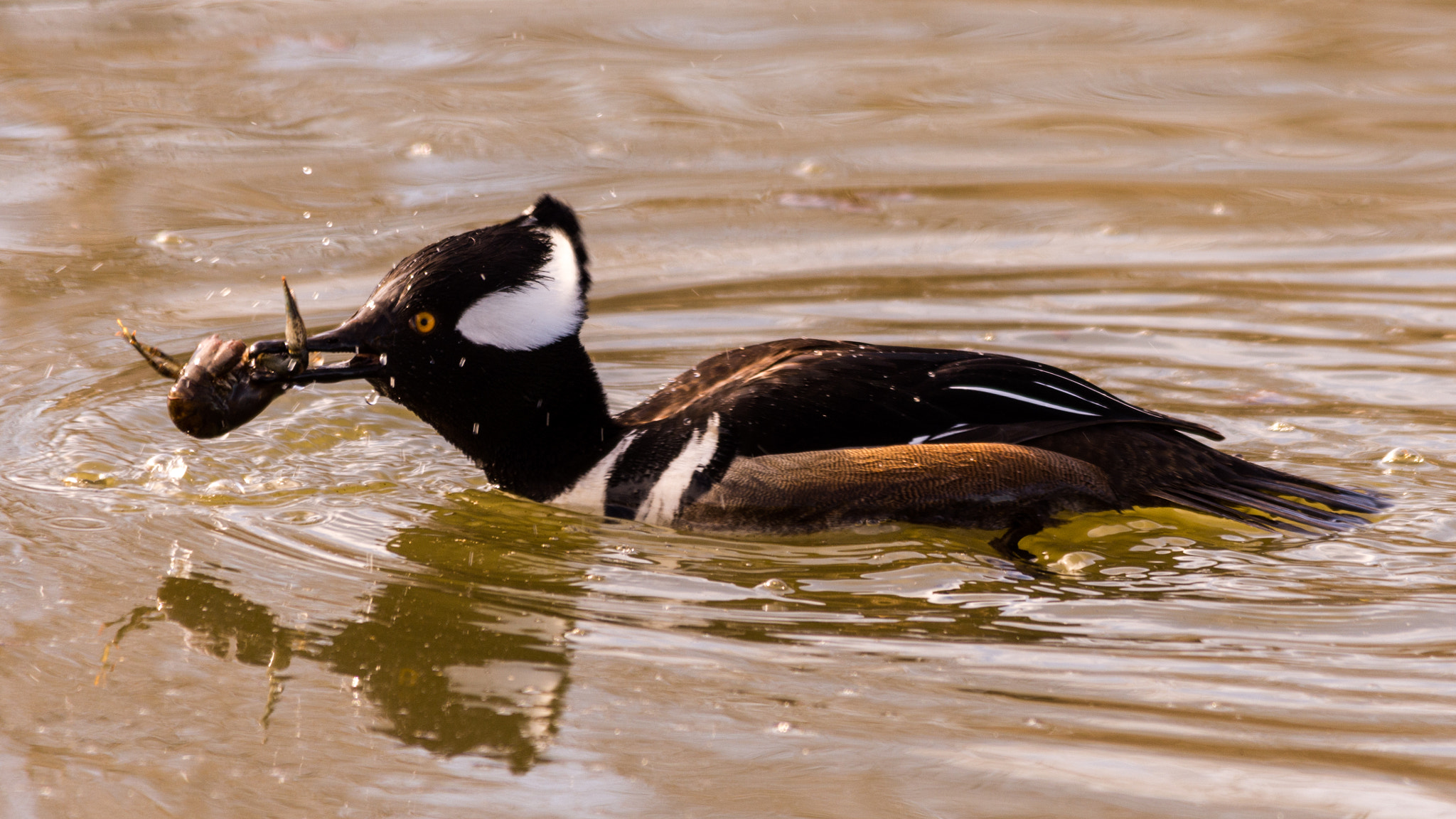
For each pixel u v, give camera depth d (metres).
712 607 8.73
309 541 9.77
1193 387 12.42
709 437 9.92
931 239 16.38
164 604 8.75
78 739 7.22
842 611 8.65
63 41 23.14
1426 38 23.38
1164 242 16.14
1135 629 8.31
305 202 17.11
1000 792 6.66
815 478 9.63
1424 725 7.16
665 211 17.11
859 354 10.15
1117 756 6.93
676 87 21.44
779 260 15.76
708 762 6.97
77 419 11.66
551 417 10.16
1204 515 9.94
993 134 19.78
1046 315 14.15
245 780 6.87
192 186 17.53
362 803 6.68
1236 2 25.59
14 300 14.23
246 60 22.25
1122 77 22.00
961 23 24.88
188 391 9.46
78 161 18.25
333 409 12.31
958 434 9.75
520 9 25.44
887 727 7.25
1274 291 14.65
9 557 9.31
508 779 6.88
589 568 9.34
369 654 8.20
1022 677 7.75
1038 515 9.67
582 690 7.71
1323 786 6.64
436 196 17.39
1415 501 10.08
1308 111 20.45
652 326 14.02
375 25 24.30
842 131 19.88
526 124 19.86
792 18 25.08
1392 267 15.19
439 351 9.89
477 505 10.42
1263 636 8.20
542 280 9.97
